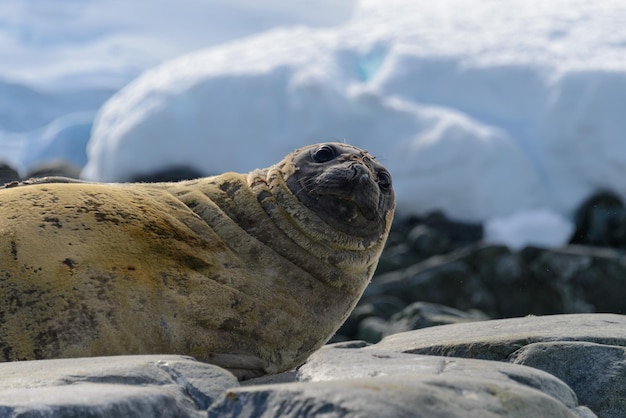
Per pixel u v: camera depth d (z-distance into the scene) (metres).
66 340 18.39
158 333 19.03
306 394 11.83
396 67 80.94
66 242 19.11
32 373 14.34
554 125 74.06
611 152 71.31
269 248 21.17
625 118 72.44
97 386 12.82
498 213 70.88
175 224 20.52
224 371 14.31
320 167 22.36
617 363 17.05
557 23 83.81
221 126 77.50
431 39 84.06
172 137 77.62
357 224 22.12
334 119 76.06
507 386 12.97
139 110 79.50
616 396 16.75
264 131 77.25
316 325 21.23
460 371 14.51
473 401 12.23
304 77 78.31
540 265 58.00
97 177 79.12
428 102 79.06
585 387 16.98
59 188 20.28
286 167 22.53
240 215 21.56
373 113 75.94
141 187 21.64
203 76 80.06
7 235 18.91
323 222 21.69
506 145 72.56
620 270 56.94
